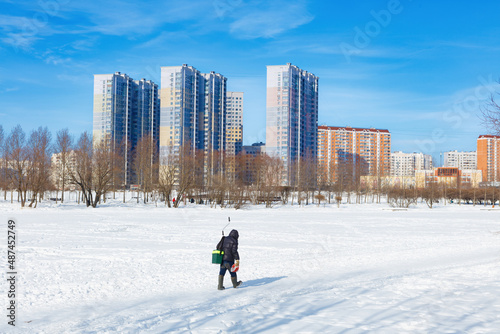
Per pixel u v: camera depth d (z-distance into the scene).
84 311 9.38
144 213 54.44
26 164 68.25
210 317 8.52
